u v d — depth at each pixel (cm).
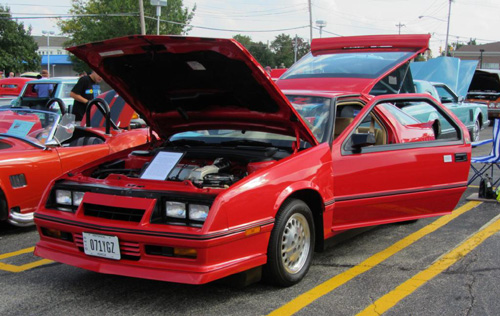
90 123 726
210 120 465
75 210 377
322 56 888
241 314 338
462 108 1180
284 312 341
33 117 604
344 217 432
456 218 584
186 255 325
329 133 429
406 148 466
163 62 396
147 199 341
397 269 424
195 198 331
